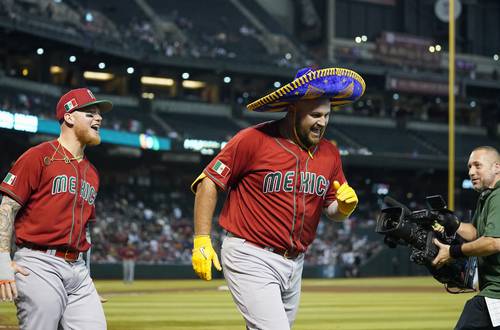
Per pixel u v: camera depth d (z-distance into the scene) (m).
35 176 9.11
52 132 60.06
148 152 73.94
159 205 73.19
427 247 9.15
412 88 90.25
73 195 9.30
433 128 94.50
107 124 66.75
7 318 20.53
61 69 75.44
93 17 77.12
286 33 93.00
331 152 9.03
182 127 77.62
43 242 9.12
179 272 58.03
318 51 97.06
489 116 100.69
